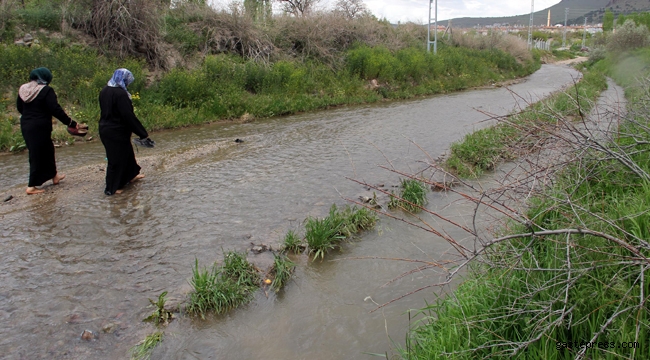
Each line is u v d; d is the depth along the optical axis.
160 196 6.57
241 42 18.19
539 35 76.25
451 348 2.91
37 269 4.45
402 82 21.59
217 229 5.43
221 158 8.89
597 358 2.49
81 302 3.92
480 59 30.14
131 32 14.48
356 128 12.24
